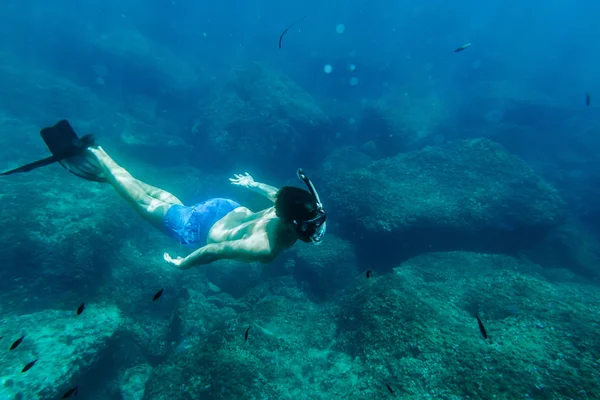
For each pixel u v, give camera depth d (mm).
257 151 16016
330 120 19656
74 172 3070
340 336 6684
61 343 6156
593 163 18141
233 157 15781
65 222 8570
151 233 10742
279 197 2057
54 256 7734
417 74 31766
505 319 6137
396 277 7238
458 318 6363
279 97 18016
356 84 30953
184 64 27125
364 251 11211
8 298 6953
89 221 8969
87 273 8141
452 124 21016
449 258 9023
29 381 5324
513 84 25156
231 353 5922
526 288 6996
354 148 18422
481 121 22000
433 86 28016
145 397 5871
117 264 9328
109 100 20188
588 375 4535
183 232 2979
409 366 5094
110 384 7043
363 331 6160
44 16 24906
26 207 8289
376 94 30719
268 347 6266
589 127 20672
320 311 7934
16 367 5453
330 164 16734
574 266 11625
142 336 8305
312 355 6422
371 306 6508
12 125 14375
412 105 20297
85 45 22062
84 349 6281
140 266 9586
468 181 11484
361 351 5875
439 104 21312
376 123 19578
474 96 24109
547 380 4512
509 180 11336
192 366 5820
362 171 12766
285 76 20844
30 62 20797
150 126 16594
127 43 22984
